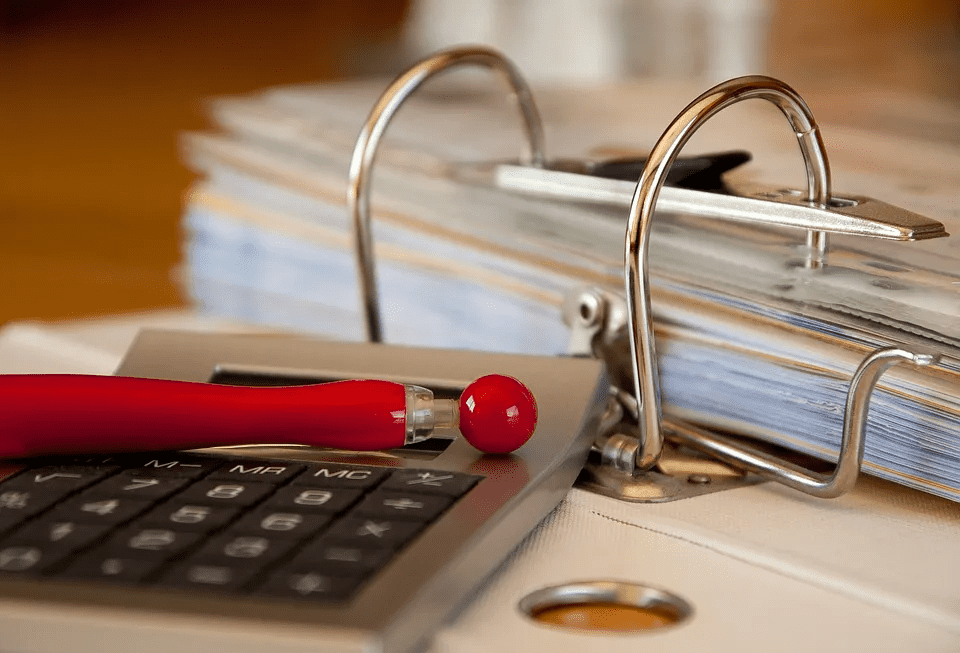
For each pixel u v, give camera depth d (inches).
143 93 94.7
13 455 14.5
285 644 10.6
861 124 26.4
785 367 16.7
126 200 65.9
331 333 24.6
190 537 12.4
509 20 42.6
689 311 17.9
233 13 134.6
